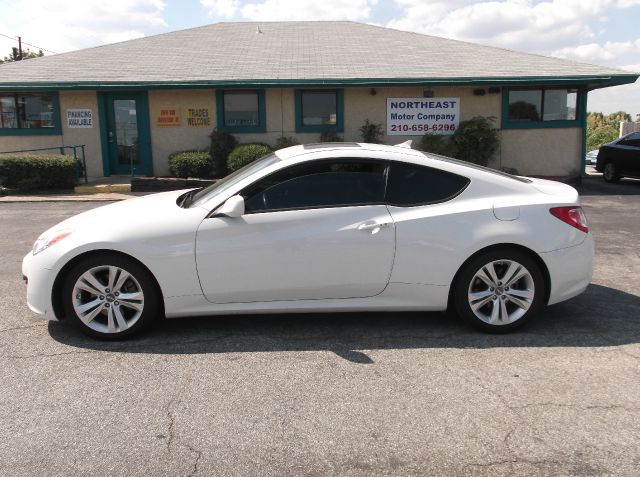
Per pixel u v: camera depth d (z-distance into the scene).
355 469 2.79
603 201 12.27
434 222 4.38
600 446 2.97
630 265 6.77
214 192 4.65
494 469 2.79
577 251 4.54
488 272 4.46
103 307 4.35
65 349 4.24
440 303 4.50
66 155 14.62
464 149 14.71
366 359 4.05
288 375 3.79
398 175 4.49
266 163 4.68
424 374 3.80
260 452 2.93
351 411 3.32
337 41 18.25
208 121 15.28
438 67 15.46
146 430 3.13
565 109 15.37
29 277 4.40
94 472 2.76
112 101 15.30
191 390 3.58
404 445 2.98
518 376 3.77
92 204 12.20
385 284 4.43
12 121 15.33
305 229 4.32
